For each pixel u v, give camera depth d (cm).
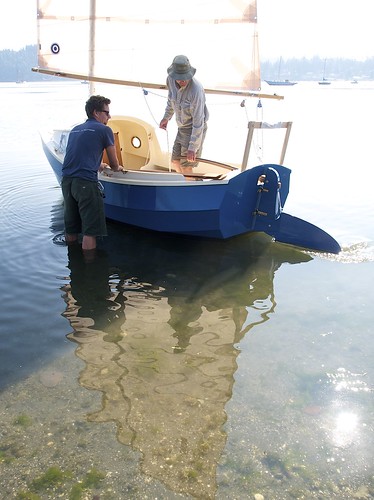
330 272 438
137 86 581
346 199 691
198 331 329
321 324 339
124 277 419
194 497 196
